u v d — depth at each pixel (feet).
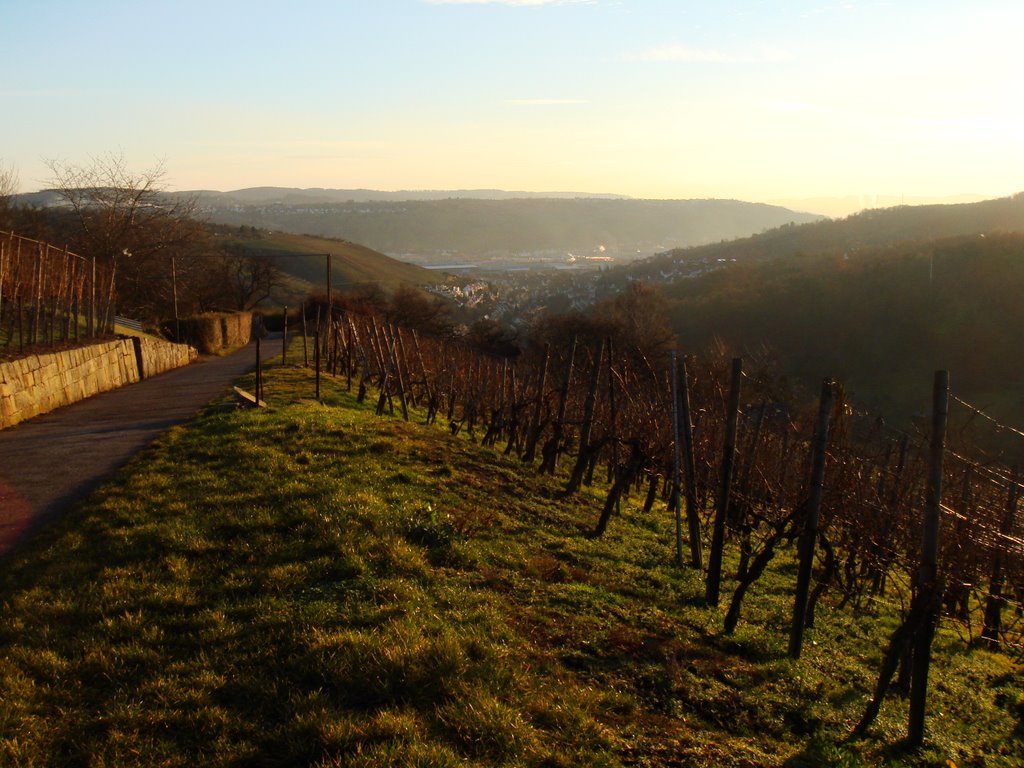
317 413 45.93
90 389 71.51
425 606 20.29
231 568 22.59
